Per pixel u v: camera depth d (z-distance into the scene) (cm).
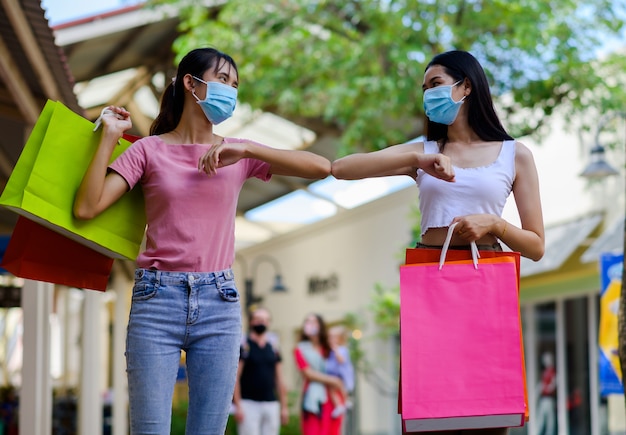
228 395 555
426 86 583
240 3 2181
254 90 2242
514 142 582
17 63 998
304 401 1550
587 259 1903
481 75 580
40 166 533
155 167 553
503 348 523
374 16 2072
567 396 2212
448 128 588
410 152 559
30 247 572
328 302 3225
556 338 2266
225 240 559
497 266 529
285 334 3481
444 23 2059
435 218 568
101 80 2277
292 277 3453
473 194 566
